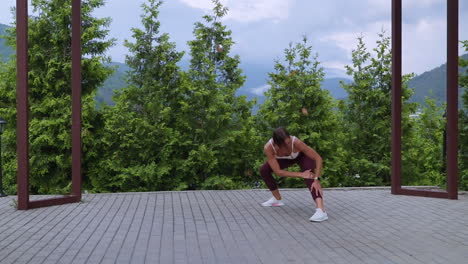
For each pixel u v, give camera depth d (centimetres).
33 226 538
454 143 726
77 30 708
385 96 958
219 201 714
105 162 907
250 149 939
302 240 469
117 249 436
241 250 431
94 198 745
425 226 535
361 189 847
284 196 759
